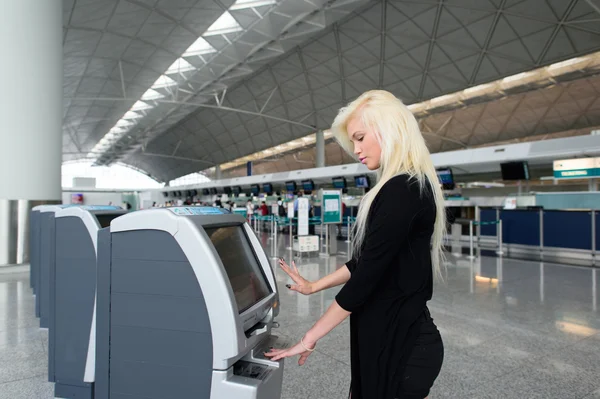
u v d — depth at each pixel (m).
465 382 3.06
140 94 26.89
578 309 5.20
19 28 7.60
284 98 28.30
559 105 26.39
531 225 11.12
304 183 20.56
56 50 8.26
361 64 21.75
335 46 20.98
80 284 2.27
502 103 27.59
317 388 2.95
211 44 19.14
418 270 1.32
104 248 1.58
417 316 1.34
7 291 6.12
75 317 2.27
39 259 4.44
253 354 1.58
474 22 16.70
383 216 1.24
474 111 29.27
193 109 33.16
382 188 1.30
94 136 44.28
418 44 18.98
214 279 1.39
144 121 37.41
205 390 1.42
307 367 3.34
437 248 1.43
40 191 7.96
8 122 7.54
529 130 30.16
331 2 15.69
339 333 4.25
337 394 2.86
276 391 1.55
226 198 23.84
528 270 8.28
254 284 1.77
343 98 25.55
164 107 31.95
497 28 16.61
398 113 1.36
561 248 10.36
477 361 3.48
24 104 7.70
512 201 11.71
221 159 47.34
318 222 12.25
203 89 26.56
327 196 10.66
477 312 5.04
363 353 1.34
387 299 1.33
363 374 1.34
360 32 19.31
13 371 3.21
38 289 4.61
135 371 1.53
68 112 32.31
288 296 5.93
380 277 1.23
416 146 1.34
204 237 1.45
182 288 1.45
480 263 9.29
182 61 22.39
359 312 1.37
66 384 2.29
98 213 2.65
